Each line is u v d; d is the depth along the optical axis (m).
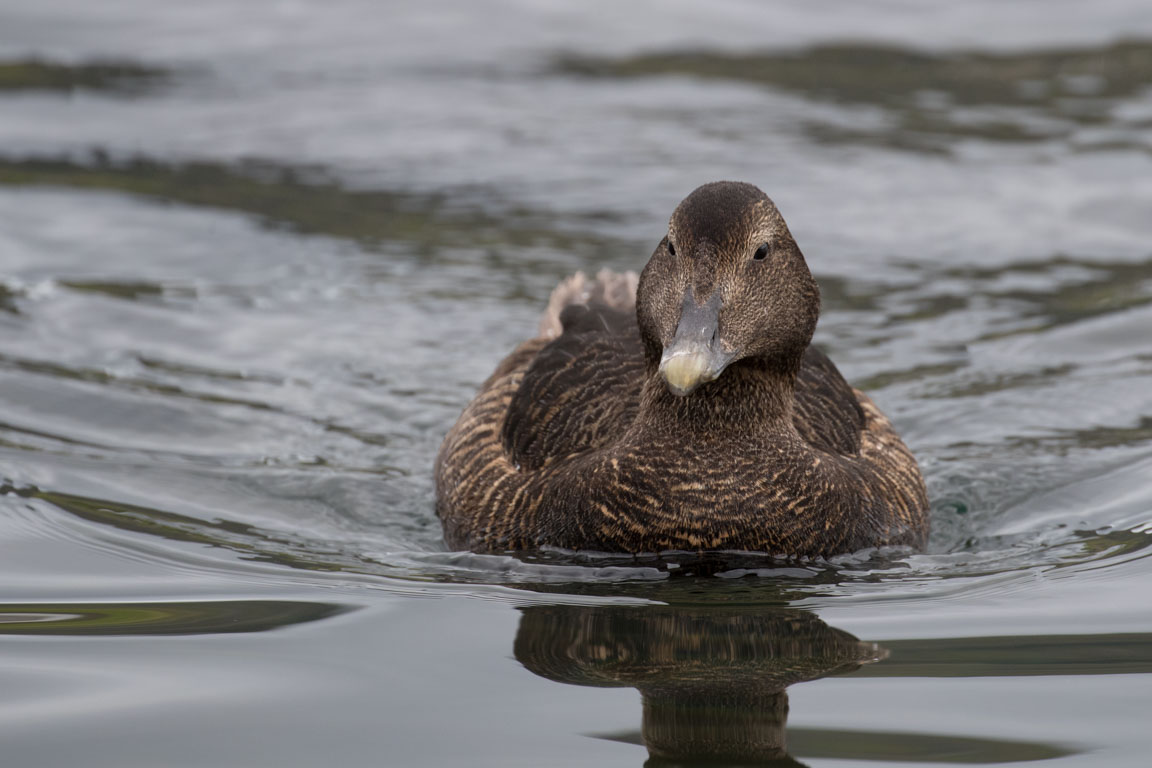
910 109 22.88
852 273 17.78
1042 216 19.22
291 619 9.56
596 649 9.08
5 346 15.47
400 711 8.11
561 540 10.91
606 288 14.31
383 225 19.14
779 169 20.62
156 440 13.73
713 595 10.16
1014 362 15.62
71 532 11.31
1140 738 7.68
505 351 16.06
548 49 25.69
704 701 8.27
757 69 24.66
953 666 8.70
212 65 24.84
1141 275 17.58
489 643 9.16
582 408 11.72
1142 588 10.07
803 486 10.73
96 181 20.41
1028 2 27.52
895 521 11.28
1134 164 20.62
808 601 9.99
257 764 7.48
